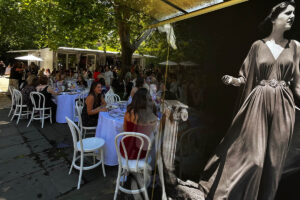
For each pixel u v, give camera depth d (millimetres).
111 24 6020
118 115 2857
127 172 2432
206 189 1534
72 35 6777
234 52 1328
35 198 2199
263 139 1309
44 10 5938
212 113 1452
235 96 1358
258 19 1247
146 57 3330
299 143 1209
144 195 2137
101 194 2303
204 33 1435
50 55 12562
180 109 1626
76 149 2525
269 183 1313
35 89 4883
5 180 2502
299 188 1229
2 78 15477
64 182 2508
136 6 2697
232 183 1417
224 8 1333
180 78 1606
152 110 2197
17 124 4656
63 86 5957
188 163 1630
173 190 1755
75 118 4621
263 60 1264
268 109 1282
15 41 17094
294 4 1161
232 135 1390
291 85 1219
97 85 3449
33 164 2912
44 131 4266
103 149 2824
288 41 1200
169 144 1750
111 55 14633
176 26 1610
